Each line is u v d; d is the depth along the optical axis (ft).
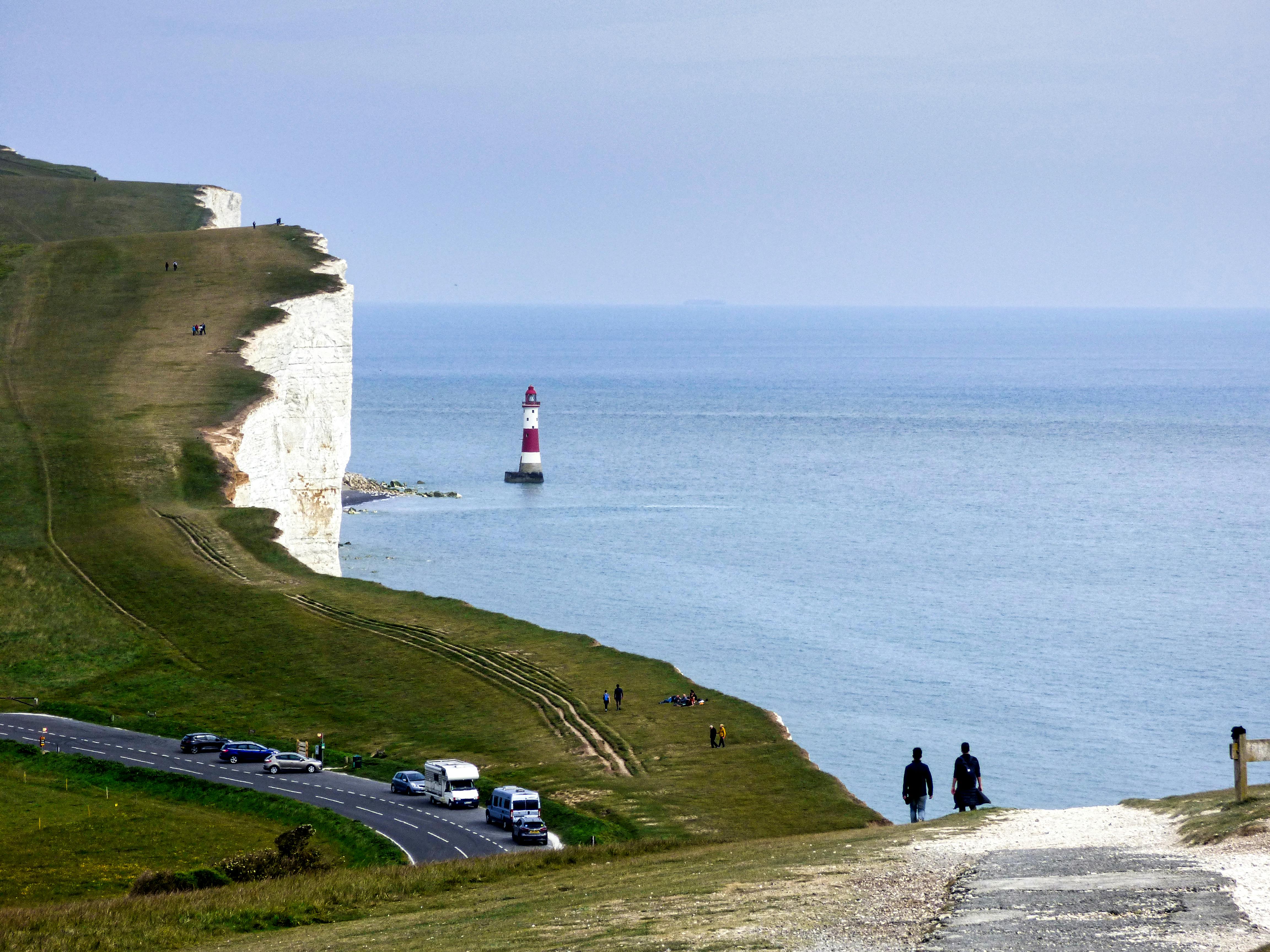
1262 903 294.66
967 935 294.05
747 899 361.71
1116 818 428.97
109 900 568.82
